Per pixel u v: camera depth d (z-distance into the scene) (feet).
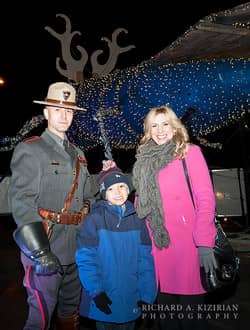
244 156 20.99
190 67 14.84
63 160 8.16
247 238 18.42
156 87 15.67
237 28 10.71
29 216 7.50
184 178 7.73
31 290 7.89
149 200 7.83
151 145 8.18
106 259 7.80
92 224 7.88
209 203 7.41
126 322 7.84
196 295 7.73
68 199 8.11
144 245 8.00
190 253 7.68
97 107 17.26
